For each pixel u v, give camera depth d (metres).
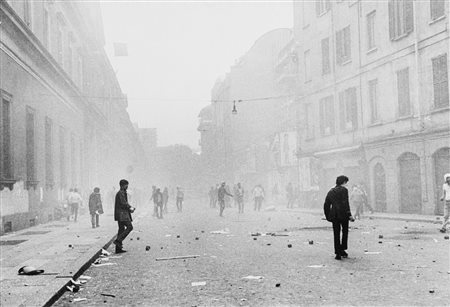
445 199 16.25
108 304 7.25
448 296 7.08
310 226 20.59
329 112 33.75
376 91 28.22
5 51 19.11
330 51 33.44
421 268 9.41
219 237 16.66
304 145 37.56
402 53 25.56
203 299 7.40
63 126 31.75
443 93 22.66
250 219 26.17
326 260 10.80
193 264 10.83
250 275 9.25
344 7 31.48
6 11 18.31
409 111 25.11
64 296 7.89
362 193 25.27
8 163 19.80
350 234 16.48
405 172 25.64
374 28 28.36
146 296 7.75
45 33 27.25
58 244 14.72
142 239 17.00
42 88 25.66
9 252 13.08
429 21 23.42
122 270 10.39
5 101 19.70
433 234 15.69
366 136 28.98
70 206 27.98
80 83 39.97
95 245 14.06
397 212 26.00
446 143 22.31
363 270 9.38
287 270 9.66
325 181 34.62
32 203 23.00
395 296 7.18
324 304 6.84
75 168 36.25
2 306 6.71
